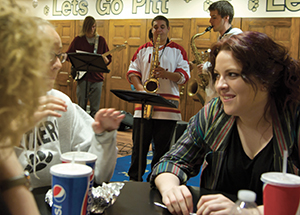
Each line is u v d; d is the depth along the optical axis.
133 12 5.64
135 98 2.02
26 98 0.37
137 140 2.59
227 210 0.76
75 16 6.08
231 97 0.97
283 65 0.97
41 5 6.29
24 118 0.39
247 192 0.52
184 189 0.88
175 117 2.59
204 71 3.11
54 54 1.00
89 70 3.71
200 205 0.81
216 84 1.03
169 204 0.84
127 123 5.46
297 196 0.63
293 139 0.99
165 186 0.97
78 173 0.60
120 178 2.80
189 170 1.15
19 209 0.54
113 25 5.79
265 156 1.03
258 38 0.93
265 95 0.99
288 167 0.99
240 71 0.93
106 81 5.93
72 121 1.25
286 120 1.00
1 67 0.34
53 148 1.11
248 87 0.94
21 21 0.36
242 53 0.91
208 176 1.15
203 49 5.20
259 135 1.04
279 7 4.77
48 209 0.78
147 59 2.67
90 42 4.46
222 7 2.76
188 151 1.17
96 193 0.81
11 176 0.54
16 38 0.35
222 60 0.95
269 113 1.03
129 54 5.74
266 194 0.65
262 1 4.83
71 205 0.61
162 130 2.57
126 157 3.61
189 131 1.21
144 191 0.98
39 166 1.07
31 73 0.36
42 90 0.39
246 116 1.02
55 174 0.60
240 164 1.07
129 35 5.70
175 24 5.33
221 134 1.11
